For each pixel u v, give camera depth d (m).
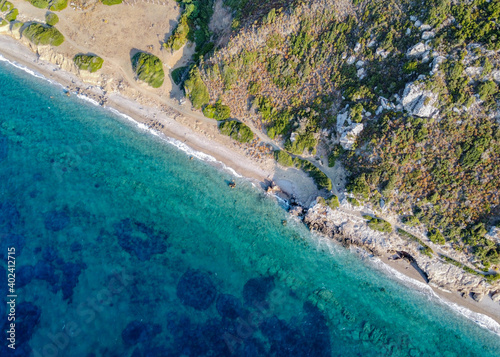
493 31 39.94
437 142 43.22
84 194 50.69
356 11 46.09
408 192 45.16
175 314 46.53
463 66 41.00
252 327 46.56
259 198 51.28
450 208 43.81
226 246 49.66
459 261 45.22
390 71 45.19
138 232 49.44
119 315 46.03
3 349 44.22
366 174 46.31
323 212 48.94
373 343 46.69
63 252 48.09
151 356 44.81
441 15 41.91
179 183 51.81
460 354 46.16
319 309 47.72
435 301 47.47
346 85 47.53
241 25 49.88
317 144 49.34
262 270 48.94
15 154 52.03
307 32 48.12
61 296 46.41
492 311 46.19
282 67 49.84
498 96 40.38
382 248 48.31
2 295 46.16
